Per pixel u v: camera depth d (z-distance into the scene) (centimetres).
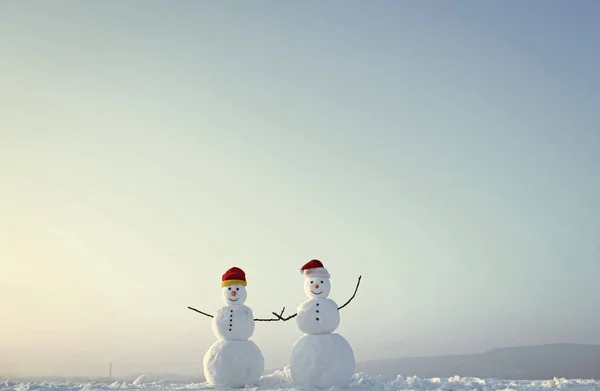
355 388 1859
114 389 2000
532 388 1814
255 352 1989
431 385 1927
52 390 1964
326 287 1953
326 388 1827
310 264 1994
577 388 1803
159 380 2223
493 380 2072
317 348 1844
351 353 1892
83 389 2000
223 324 2000
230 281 2072
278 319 2019
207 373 1970
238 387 1958
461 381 2044
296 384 1873
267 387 1911
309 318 1892
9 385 2045
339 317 1934
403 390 1816
